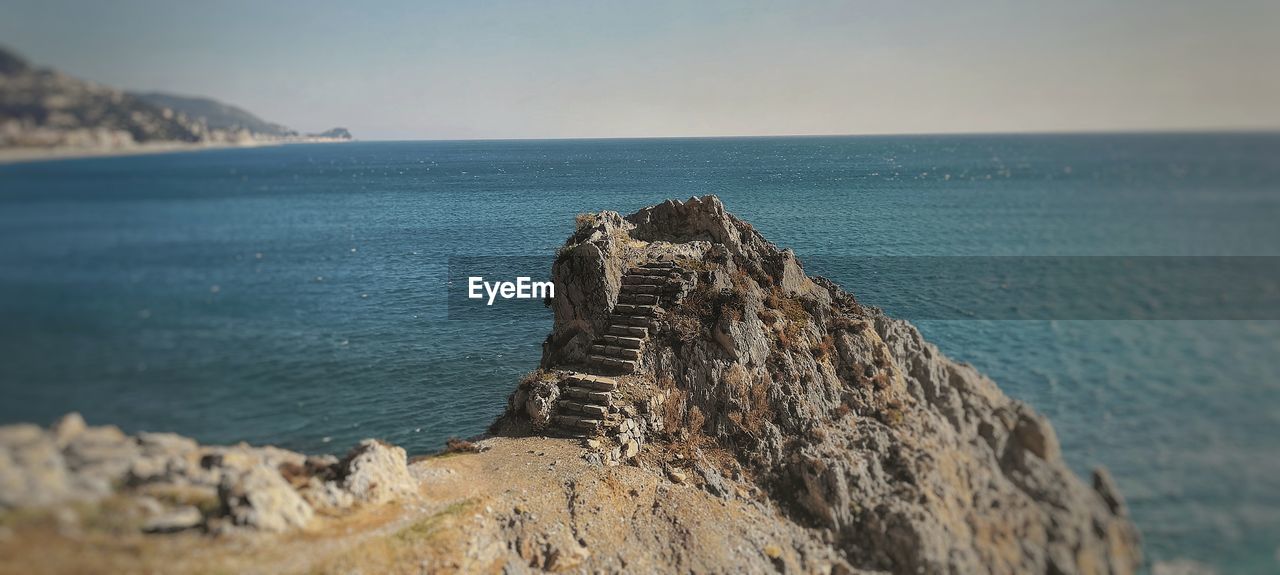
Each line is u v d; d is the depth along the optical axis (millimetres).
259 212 52625
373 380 47500
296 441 37844
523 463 27672
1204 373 50188
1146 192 68938
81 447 19688
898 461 31922
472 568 21859
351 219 101125
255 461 22516
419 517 22500
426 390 47781
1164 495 37750
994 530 30453
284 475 22203
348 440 39062
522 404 32281
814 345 37250
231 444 35156
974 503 31891
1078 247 76188
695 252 39156
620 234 39438
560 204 140875
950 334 66062
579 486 26422
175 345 32781
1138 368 52375
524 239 101750
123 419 26828
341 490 22125
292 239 68250
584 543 24562
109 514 17625
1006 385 52875
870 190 162625
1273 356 51750
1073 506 33531
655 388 32000
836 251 98000
